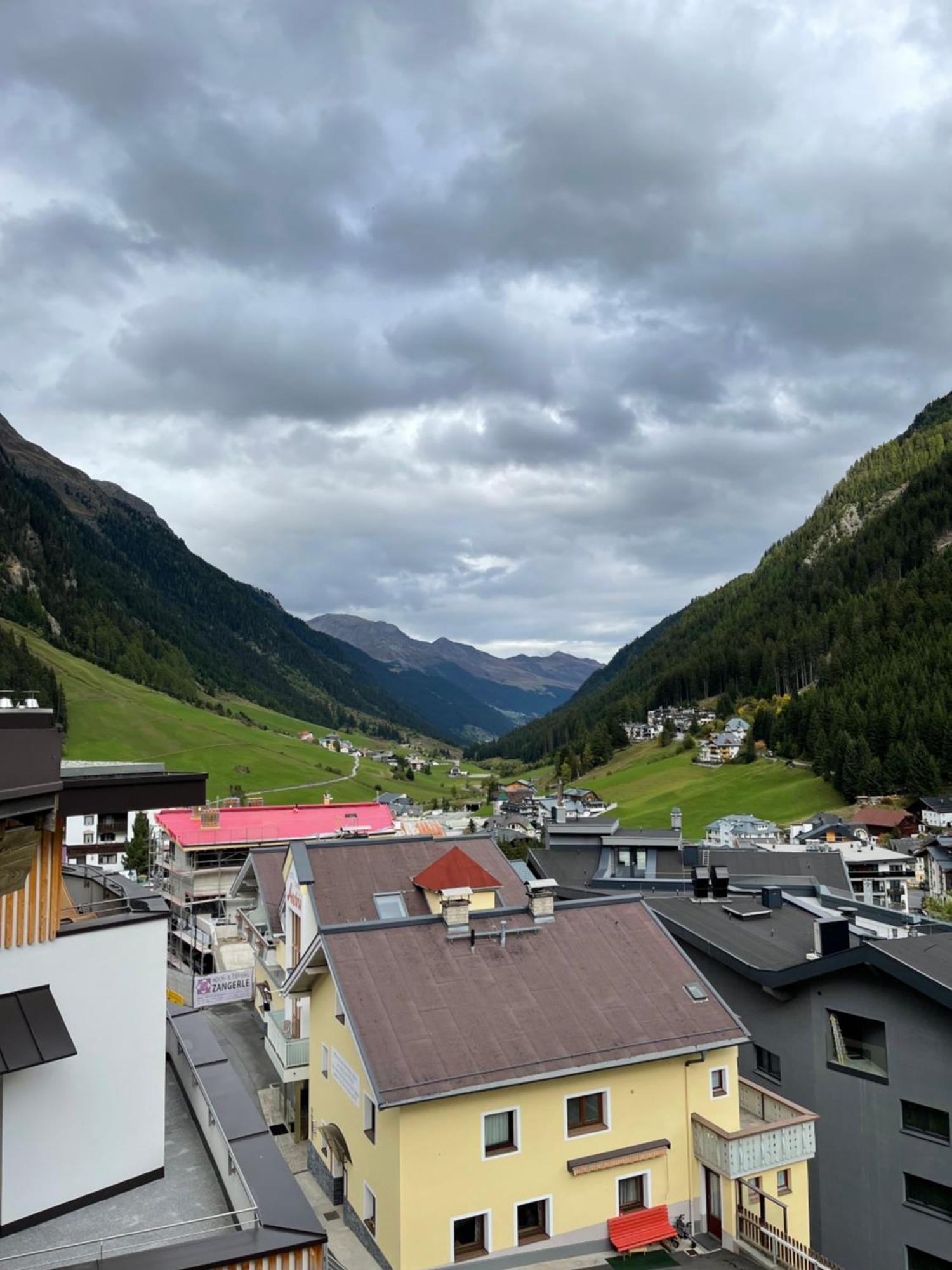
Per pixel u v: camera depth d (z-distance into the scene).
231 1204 14.28
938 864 120.00
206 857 75.88
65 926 14.54
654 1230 23.61
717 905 40.16
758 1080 31.19
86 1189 14.27
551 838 63.00
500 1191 22.28
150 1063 15.32
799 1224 25.14
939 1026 26.05
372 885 37.75
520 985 25.48
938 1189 25.94
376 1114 23.12
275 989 39.84
